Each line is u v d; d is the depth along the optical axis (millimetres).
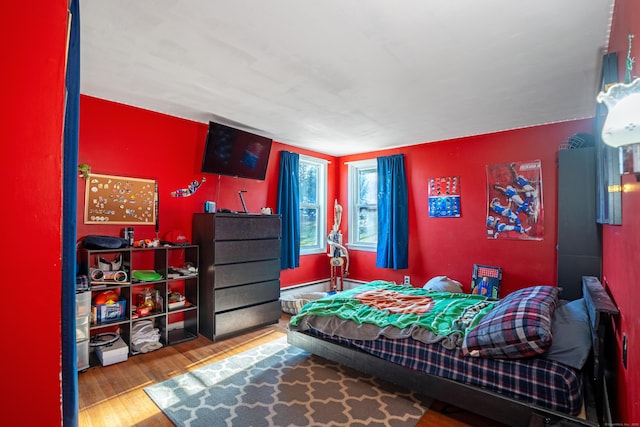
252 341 3314
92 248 2758
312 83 2602
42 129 604
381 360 2314
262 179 4133
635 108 861
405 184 4730
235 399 2230
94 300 2875
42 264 599
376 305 2920
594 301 1689
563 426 1569
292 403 2189
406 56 2146
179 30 1875
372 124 3719
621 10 1424
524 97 2848
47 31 620
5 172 573
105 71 2432
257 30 1866
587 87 2611
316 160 5250
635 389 1132
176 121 3516
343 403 2195
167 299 3172
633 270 1201
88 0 1606
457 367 2020
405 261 4699
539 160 3695
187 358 2893
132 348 2943
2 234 568
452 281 4074
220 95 2885
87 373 2592
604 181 1931
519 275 3812
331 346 2615
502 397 1812
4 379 569
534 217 3723
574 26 1777
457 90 2709
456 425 1977
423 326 2305
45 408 602
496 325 1955
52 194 609
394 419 2027
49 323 605
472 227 4168
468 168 4211
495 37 1903
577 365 1741
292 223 4672
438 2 1598
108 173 3053
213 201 3852
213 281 3311
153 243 3154
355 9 1661
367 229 5375
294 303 4262
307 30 1859
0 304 566
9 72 583
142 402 2195
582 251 2916
